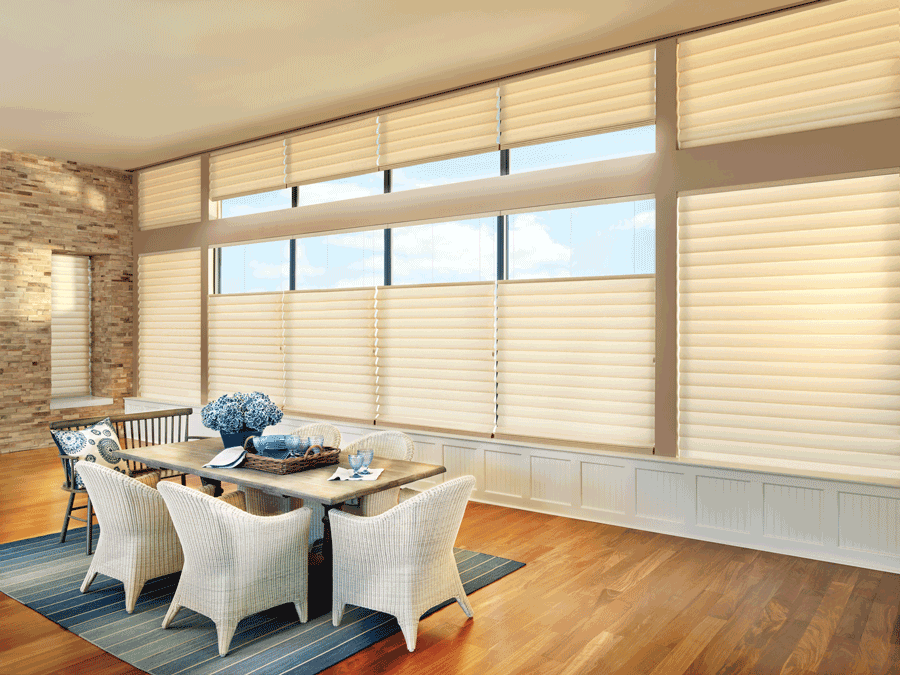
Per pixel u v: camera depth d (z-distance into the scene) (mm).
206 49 4586
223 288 7328
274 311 6734
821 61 4016
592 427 4852
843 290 3965
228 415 3828
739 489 4246
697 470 4379
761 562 3973
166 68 4914
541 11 4066
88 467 3285
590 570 3873
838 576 3750
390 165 5824
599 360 4805
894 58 3824
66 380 7961
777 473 4098
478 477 5363
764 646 2961
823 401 4031
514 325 5172
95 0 3871
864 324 3906
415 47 4586
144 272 8047
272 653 2893
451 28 4293
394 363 5840
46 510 5105
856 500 3889
